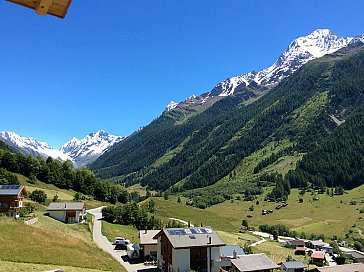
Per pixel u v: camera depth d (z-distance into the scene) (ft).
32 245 216.33
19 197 325.21
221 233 480.64
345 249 504.43
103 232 343.26
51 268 176.86
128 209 422.82
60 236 258.78
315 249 476.54
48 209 363.76
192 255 228.63
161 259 245.45
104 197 606.14
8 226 247.91
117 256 265.75
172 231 240.94
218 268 232.12
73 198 519.60
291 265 325.01
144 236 281.54
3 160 554.46
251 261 248.52
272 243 488.44
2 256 185.57
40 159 630.33
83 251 236.02
